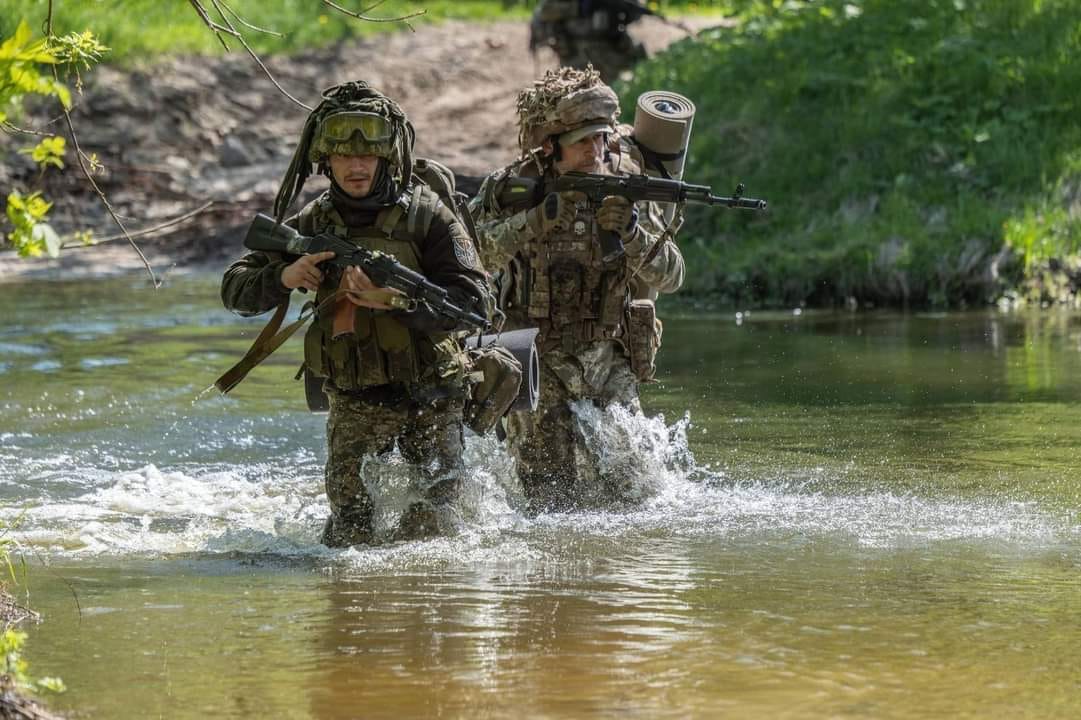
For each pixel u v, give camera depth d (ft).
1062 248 96.27
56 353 75.05
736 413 58.85
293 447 53.98
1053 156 105.09
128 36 154.40
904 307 94.17
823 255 98.07
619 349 45.70
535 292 44.50
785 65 122.01
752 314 91.97
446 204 39.27
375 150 37.06
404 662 27.86
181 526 41.98
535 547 38.17
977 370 67.87
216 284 105.91
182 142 143.13
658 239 44.60
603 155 44.93
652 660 27.81
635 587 33.47
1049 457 49.32
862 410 58.80
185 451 53.26
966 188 104.27
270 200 130.52
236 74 156.35
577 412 44.80
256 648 28.89
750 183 110.63
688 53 131.44
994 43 117.60
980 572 34.81
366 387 38.45
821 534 39.45
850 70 118.93
